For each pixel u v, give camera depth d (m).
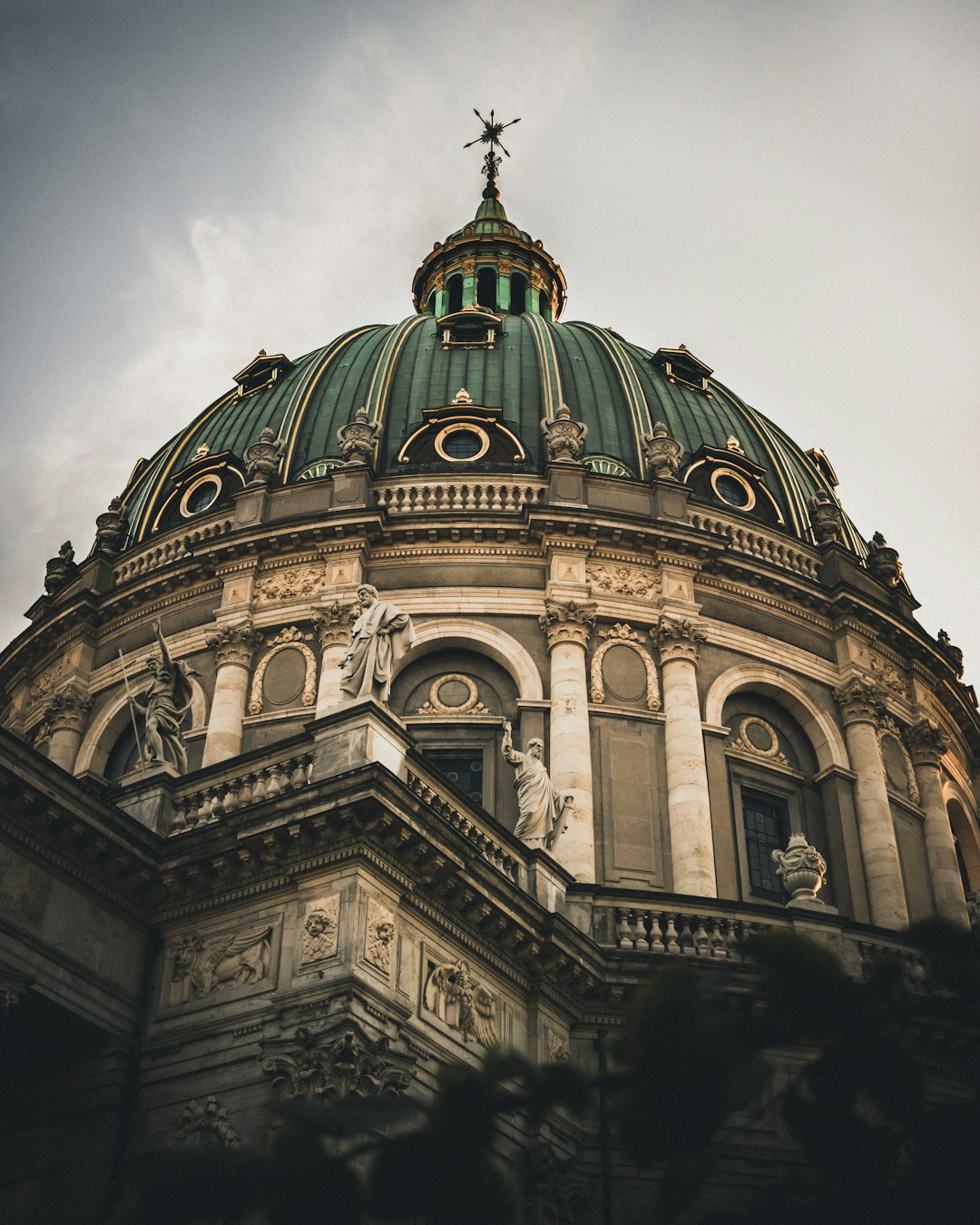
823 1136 10.52
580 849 30.89
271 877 21.69
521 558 35.69
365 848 20.88
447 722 33.28
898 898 33.31
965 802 39.53
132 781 23.53
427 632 34.44
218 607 36.03
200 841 22.02
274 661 34.62
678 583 35.69
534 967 23.97
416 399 40.66
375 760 21.78
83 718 36.41
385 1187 9.78
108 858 21.66
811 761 35.81
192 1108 20.42
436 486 36.97
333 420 40.41
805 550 39.22
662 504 37.00
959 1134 10.17
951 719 40.59
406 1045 20.53
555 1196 22.47
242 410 42.84
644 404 41.25
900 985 11.21
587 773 32.16
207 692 34.66
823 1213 10.18
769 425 45.59
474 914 22.66
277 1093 19.69
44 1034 21.34
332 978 19.94
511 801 32.06
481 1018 22.64
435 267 56.53
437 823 21.66
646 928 27.08
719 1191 23.03
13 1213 20.70
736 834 33.38
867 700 36.28
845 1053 10.71
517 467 38.12
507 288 55.03
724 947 26.48
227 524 37.69
